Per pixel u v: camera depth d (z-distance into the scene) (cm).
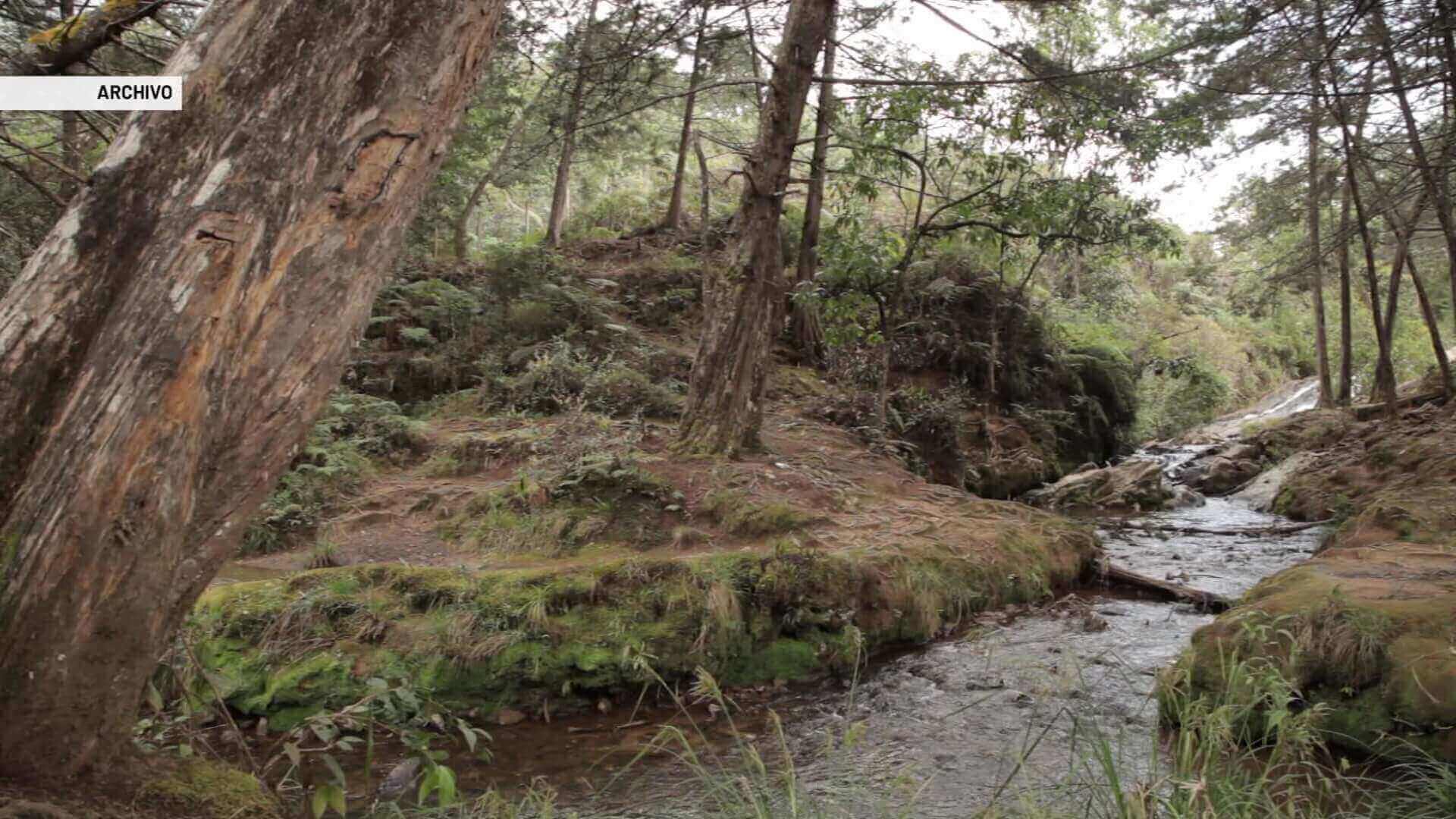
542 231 2062
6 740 200
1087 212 1123
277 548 685
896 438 1209
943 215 1515
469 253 1825
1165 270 3575
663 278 1524
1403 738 396
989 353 1507
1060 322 1980
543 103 1458
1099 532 1121
